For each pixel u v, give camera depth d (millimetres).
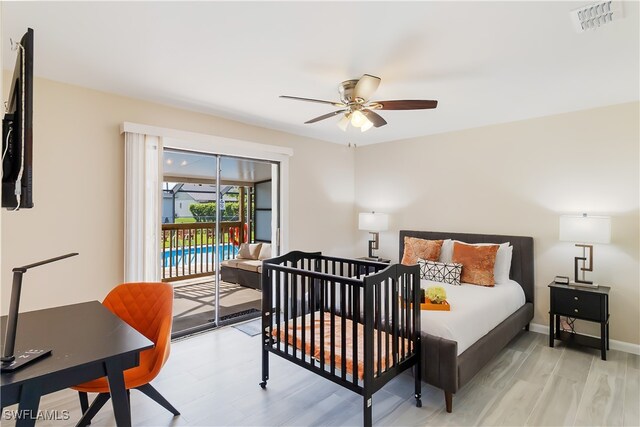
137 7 1741
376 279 1980
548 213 3656
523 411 2268
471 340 2518
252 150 4039
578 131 3469
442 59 2314
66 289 2801
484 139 4113
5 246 2543
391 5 1717
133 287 2359
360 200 5402
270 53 2246
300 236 4641
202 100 3197
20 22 1874
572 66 2426
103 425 2100
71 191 2824
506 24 1888
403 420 2176
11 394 1188
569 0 1679
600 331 3277
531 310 3609
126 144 3027
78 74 2609
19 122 1230
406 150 4840
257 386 2576
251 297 4266
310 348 2244
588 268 3377
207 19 1853
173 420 2164
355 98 2492
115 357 1385
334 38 2049
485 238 4000
